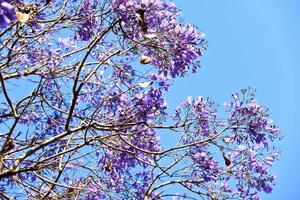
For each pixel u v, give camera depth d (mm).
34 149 5621
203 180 7395
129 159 7242
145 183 7691
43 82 6273
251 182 7867
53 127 7113
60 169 5867
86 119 6289
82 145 5832
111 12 6223
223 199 7602
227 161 6852
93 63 6609
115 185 7363
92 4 6734
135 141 7117
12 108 5297
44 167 5898
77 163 6633
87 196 6938
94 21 6824
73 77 6797
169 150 6148
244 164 7844
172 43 6355
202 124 6988
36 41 6387
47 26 6641
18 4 5059
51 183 5785
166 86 6789
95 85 7191
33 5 5848
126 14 6074
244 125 7082
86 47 6492
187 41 6332
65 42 7000
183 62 6473
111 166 7266
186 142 7113
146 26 5562
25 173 7250
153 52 6445
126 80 7109
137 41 5836
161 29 6266
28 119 7160
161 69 6621
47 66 6531
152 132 7031
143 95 6656
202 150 7172
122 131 7027
